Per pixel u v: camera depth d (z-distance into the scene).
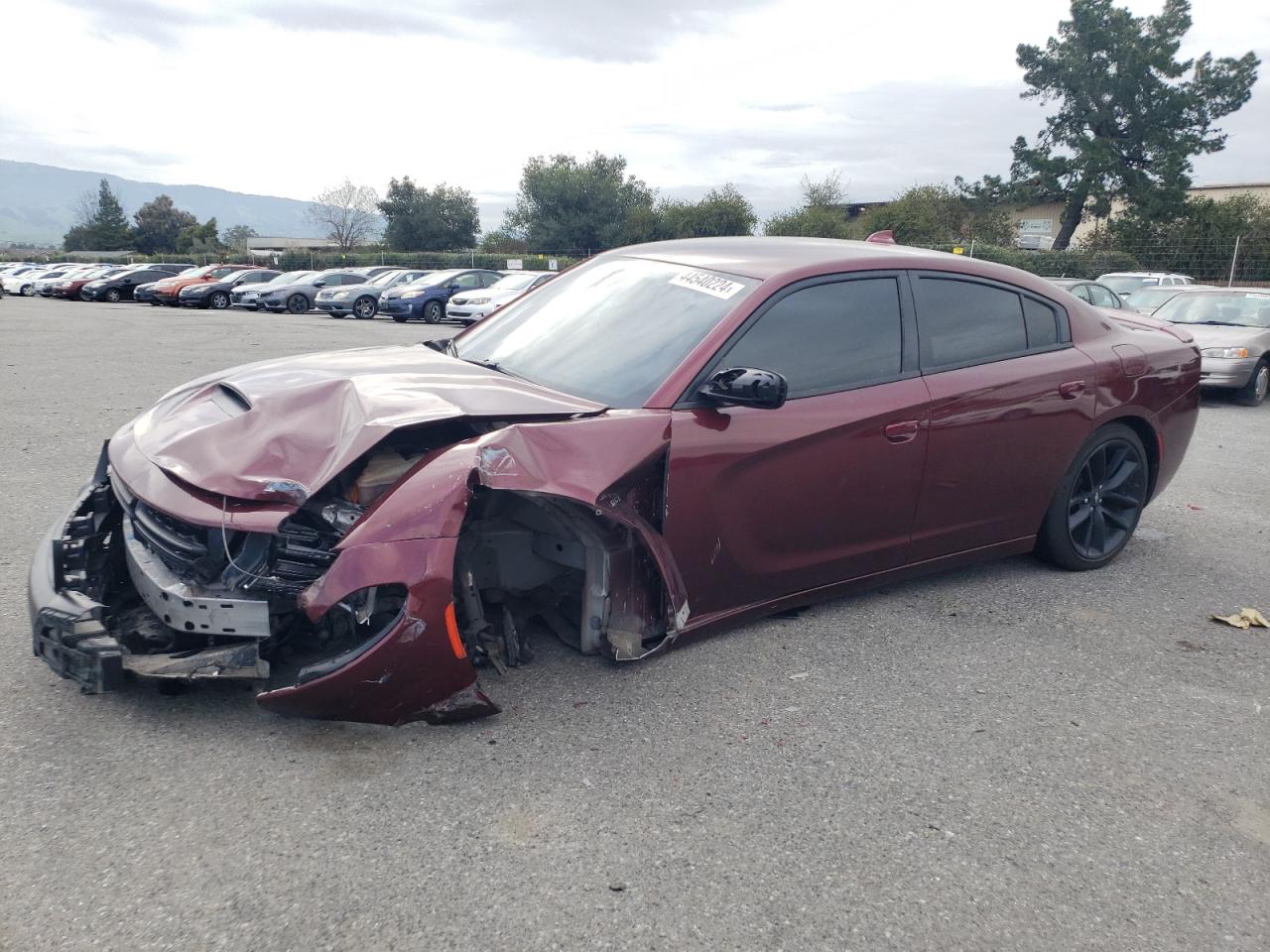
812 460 3.40
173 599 2.64
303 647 2.96
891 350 3.69
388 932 2.05
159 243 102.50
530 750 2.79
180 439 2.90
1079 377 4.21
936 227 42.88
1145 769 2.88
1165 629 3.98
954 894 2.27
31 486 5.57
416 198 67.56
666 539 3.12
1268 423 9.82
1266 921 2.23
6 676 3.10
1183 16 40.34
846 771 2.78
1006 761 2.89
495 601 3.33
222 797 2.49
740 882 2.27
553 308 3.93
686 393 3.17
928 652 3.64
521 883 2.22
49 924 2.02
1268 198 45.12
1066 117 42.59
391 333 20.09
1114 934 2.16
